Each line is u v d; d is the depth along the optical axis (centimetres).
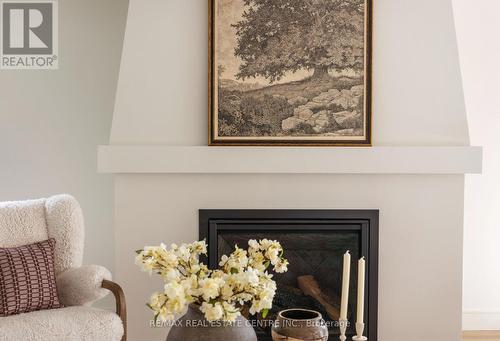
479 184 394
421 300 338
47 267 292
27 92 383
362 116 329
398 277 337
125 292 334
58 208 312
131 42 331
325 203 335
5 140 383
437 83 334
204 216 332
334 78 329
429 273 338
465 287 398
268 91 328
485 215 395
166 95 332
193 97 332
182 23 331
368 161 329
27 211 313
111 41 387
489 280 397
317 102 329
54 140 386
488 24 391
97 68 387
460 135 334
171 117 332
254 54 328
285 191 334
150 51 331
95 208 389
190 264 208
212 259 333
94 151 388
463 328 398
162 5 331
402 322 338
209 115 328
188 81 332
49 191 387
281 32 328
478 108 394
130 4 330
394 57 333
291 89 328
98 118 388
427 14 333
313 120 329
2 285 279
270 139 329
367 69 328
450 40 333
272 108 329
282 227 333
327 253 337
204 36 331
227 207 334
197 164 328
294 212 333
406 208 336
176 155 327
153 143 332
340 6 328
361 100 329
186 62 332
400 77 333
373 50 331
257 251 216
